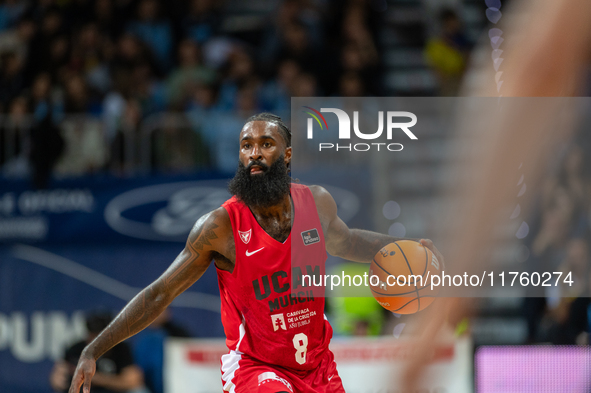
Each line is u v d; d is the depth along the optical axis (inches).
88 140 419.8
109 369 361.4
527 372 352.5
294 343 170.4
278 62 516.7
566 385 350.6
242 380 171.6
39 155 397.4
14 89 502.6
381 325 353.4
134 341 373.1
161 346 371.9
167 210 395.9
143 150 418.9
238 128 426.9
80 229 395.5
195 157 419.8
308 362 173.3
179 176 398.9
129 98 478.0
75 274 391.5
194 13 562.3
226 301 176.1
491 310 376.8
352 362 343.9
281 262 167.6
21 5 555.2
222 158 422.0
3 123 420.2
